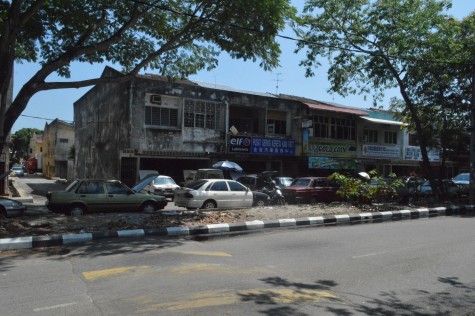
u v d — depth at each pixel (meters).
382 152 33.94
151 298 5.11
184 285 5.68
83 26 13.17
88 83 11.26
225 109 26.28
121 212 13.93
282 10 12.31
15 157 82.81
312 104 30.20
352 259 7.66
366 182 17.52
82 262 7.02
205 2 12.47
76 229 10.03
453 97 20.77
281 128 29.14
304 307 4.94
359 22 19.78
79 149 37.72
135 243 8.88
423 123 22.11
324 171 31.23
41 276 6.10
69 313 4.57
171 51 15.32
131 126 23.34
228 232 10.76
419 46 18.92
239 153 26.44
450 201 20.50
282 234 10.56
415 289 5.89
